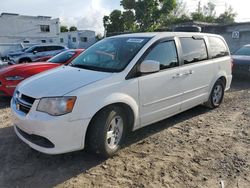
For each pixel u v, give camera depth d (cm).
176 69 455
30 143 342
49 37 4625
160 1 3981
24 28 4384
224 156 381
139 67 392
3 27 4238
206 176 329
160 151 396
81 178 323
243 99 721
